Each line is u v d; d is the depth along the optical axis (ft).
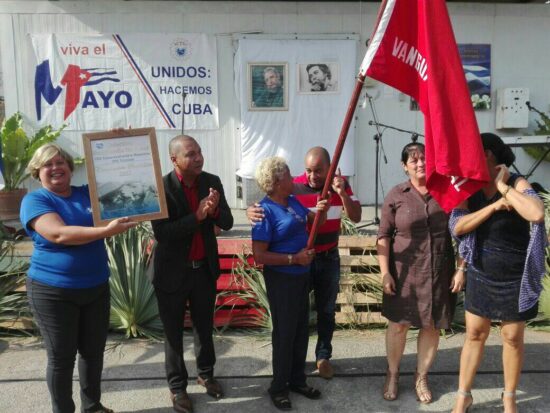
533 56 26.32
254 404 10.97
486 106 26.45
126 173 9.21
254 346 13.94
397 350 11.12
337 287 11.91
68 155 9.35
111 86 25.80
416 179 10.69
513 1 26.73
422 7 8.87
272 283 10.45
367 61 9.11
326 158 11.59
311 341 14.07
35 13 25.27
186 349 13.64
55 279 8.90
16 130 23.34
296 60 25.76
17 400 11.17
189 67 25.77
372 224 20.54
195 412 10.65
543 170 26.91
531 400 10.99
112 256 14.73
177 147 10.00
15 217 22.08
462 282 10.63
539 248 8.79
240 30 25.64
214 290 10.98
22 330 14.76
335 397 11.25
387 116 26.18
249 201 26.22
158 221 10.05
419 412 10.66
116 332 14.93
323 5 25.59
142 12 25.41
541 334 14.40
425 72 8.93
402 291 10.75
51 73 25.61
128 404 10.98
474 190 8.87
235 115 26.14
